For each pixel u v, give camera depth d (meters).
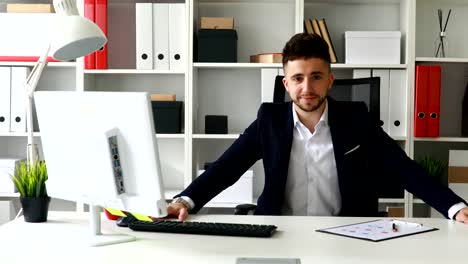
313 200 2.23
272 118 2.23
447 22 3.45
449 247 1.50
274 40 3.55
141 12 3.25
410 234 1.66
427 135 3.20
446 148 3.54
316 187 2.22
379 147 2.18
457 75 3.50
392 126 3.24
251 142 2.23
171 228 1.67
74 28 1.76
